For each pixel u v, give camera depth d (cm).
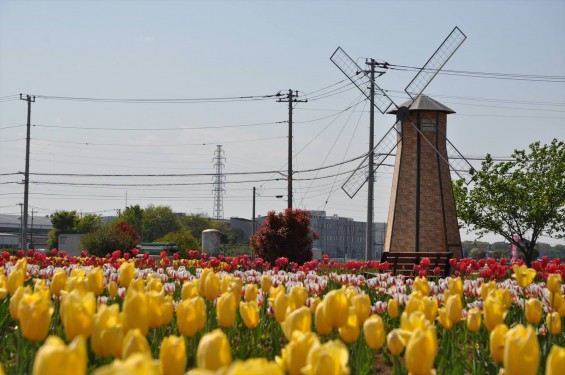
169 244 5544
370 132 4447
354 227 14462
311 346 452
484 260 2266
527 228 4300
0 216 15550
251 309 734
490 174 4275
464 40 4503
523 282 1052
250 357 852
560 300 898
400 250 4091
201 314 640
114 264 2189
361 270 2647
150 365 291
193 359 766
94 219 10975
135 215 12050
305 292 803
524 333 484
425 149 4119
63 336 891
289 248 3784
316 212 13350
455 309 794
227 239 10756
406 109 4119
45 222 16188
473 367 837
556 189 4169
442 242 4059
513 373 456
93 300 565
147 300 631
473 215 4303
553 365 419
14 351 921
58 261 2438
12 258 2361
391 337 618
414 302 797
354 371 758
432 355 478
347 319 643
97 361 786
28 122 6650
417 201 4091
